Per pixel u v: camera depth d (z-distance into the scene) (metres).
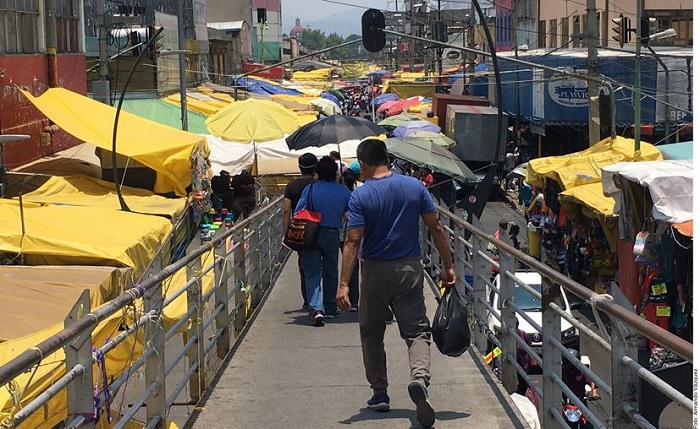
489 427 6.95
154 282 6.16
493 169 18.89
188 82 40.62
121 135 19.28
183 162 19.08
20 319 8.72
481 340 9.28
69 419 4.82
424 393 6.62
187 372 7.58
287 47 115.88
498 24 58.66
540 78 33.47
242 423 7.26
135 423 6.61
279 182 29.50
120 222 13.87
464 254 10.55
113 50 31.31
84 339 4.85
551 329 6.40
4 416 4.89
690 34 36.06
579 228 20.05
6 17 19.33
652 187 13.70
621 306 4.85
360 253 6.96
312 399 7.84
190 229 19.66
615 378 4.93
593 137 25.02
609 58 29.78
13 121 19.45
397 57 96.06
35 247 11.93
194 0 43.00
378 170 6.91
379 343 7.21
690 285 13.65
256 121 24.56
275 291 13.38
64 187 18.06
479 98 42.38
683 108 28.98
